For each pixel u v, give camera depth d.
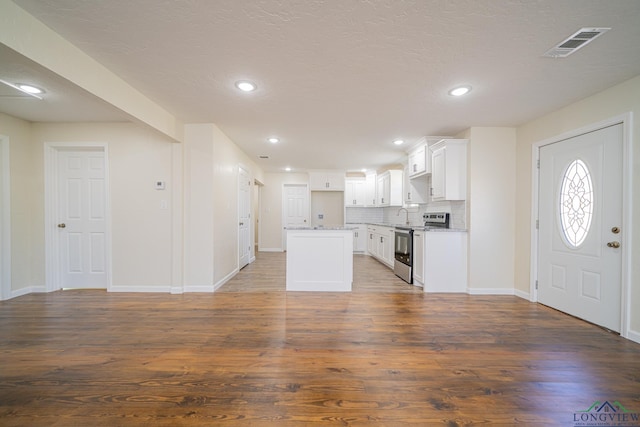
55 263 3.64
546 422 1.38
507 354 2.04
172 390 1.61
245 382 1.69
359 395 1.58
